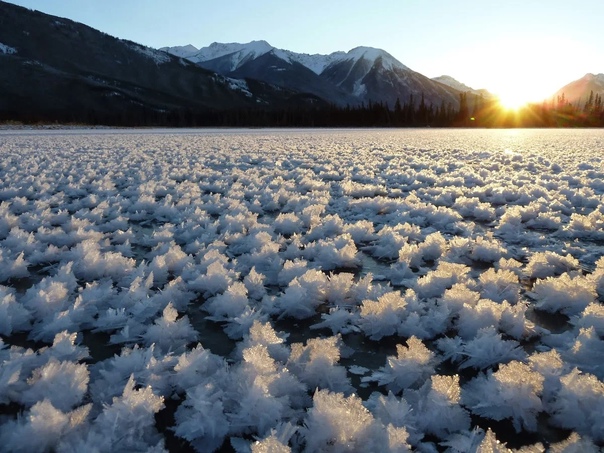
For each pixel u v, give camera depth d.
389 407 2.31
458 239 5.40
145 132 43.69
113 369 2.72
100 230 6.47
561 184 10.20
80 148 20.39
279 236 5.80
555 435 2.30
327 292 3.96
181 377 2.59
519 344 3.20
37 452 2.08
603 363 2.79
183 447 2.21
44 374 2.51
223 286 4.08
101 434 2.13
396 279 4.51
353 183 10.39
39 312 3.54
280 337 3.27
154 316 3.53
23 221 6.73
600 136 37.53
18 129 48.16
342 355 3.05
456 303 3.59
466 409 2.48
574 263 4.73
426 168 13.98
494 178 11.34
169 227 6.24
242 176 11.41
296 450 2.14
